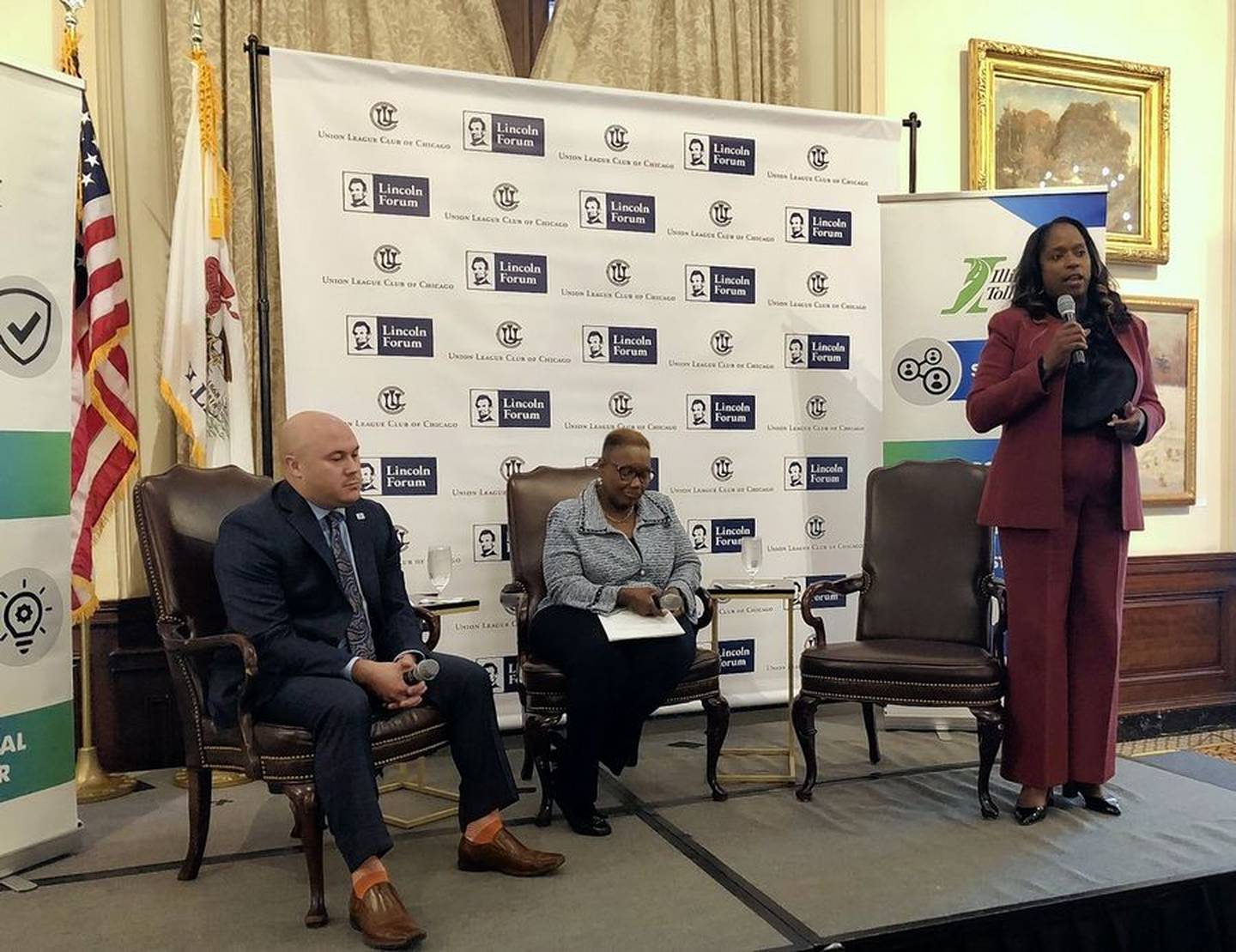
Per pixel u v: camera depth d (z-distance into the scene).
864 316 4.04
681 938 2.04
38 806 2.50
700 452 3.83
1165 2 4.62
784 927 2.09
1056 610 2.71
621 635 2.68
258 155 3.29
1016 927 2.18
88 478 3.08
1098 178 4.49
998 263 3.65
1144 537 4.58
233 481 2.67
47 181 2.53
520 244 3.57
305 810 2.13
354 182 3.37
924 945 2.10
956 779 3.14
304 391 3.33
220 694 2.24
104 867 2.49
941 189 4.30
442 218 3.48
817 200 3.95
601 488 3.00
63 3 3.08
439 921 2.14
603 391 3.70
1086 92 4.45
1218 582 4.57
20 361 2.47
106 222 3.11
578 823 2.68
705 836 2.66
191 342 3.18
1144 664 4.45
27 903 2.26
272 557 2.31
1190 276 4.68
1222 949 2.35
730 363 3.86
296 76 3.30
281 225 3.30
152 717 3.37
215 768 2.34
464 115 3.49
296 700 2.18
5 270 2.43
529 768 3.19
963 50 4.30
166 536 2.43
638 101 3.70
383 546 2.56
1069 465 2.69
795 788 3.07
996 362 2.84
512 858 2.39
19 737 2.45
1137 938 2.29
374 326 3.41
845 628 4.04
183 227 3.19
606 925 2.11
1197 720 4.48
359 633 2.45
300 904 2.26
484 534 3.56
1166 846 2.55
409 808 2.96
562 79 3.91
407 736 2.28
